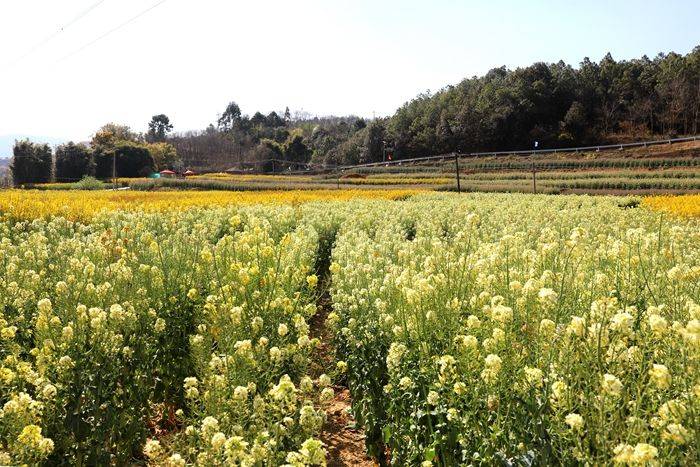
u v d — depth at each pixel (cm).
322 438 621
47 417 436
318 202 2783
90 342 504
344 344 657
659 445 293
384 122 13975
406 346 491
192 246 875
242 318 597
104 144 12406
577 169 7881
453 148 12038
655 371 297
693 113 11112
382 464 567
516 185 5328
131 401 536
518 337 418
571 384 330
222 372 477
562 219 1459
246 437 391
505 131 11738
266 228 1072
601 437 291
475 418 365
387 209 2120
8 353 536
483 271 598
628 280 518
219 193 4294
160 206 2366
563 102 12156
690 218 1686
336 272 819
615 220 1520
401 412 479
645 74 12469
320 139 15950
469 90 13838
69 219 1694
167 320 637
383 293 636
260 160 13912
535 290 460
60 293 597
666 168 7044
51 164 10175
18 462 360
